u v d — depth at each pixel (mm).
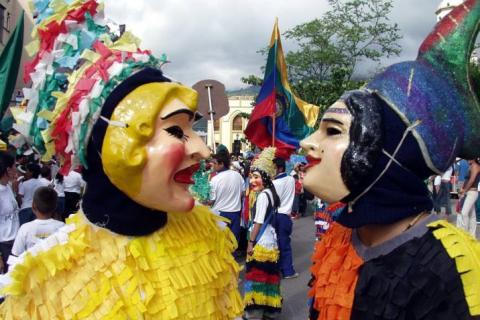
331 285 1593
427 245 1409
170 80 1697
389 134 1455
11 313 1545
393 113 1462
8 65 4301
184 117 1591
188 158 1597
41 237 3152
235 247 1981
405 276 1386
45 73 1661
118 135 1509
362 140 1437
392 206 1460
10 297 1577
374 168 1452
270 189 4289
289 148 6664
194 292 1647
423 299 1342
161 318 1558
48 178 5781
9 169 4258
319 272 1694
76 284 1523
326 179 1506
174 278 1611
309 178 1551
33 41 1736
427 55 1528
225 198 5500
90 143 1590
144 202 1572
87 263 1562
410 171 1468
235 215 5543
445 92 1472
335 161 1477
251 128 6754
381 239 1526
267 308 4191
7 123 1940
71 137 1596
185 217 1781
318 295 1646
